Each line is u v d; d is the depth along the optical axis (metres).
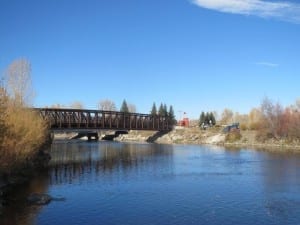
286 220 35.38
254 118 177.38
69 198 43.91
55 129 115.75
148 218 36.03
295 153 102.44
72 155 97.56
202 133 175.38
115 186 51.69
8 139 46.06
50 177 59.03
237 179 57.38
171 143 163.88
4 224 33.66
